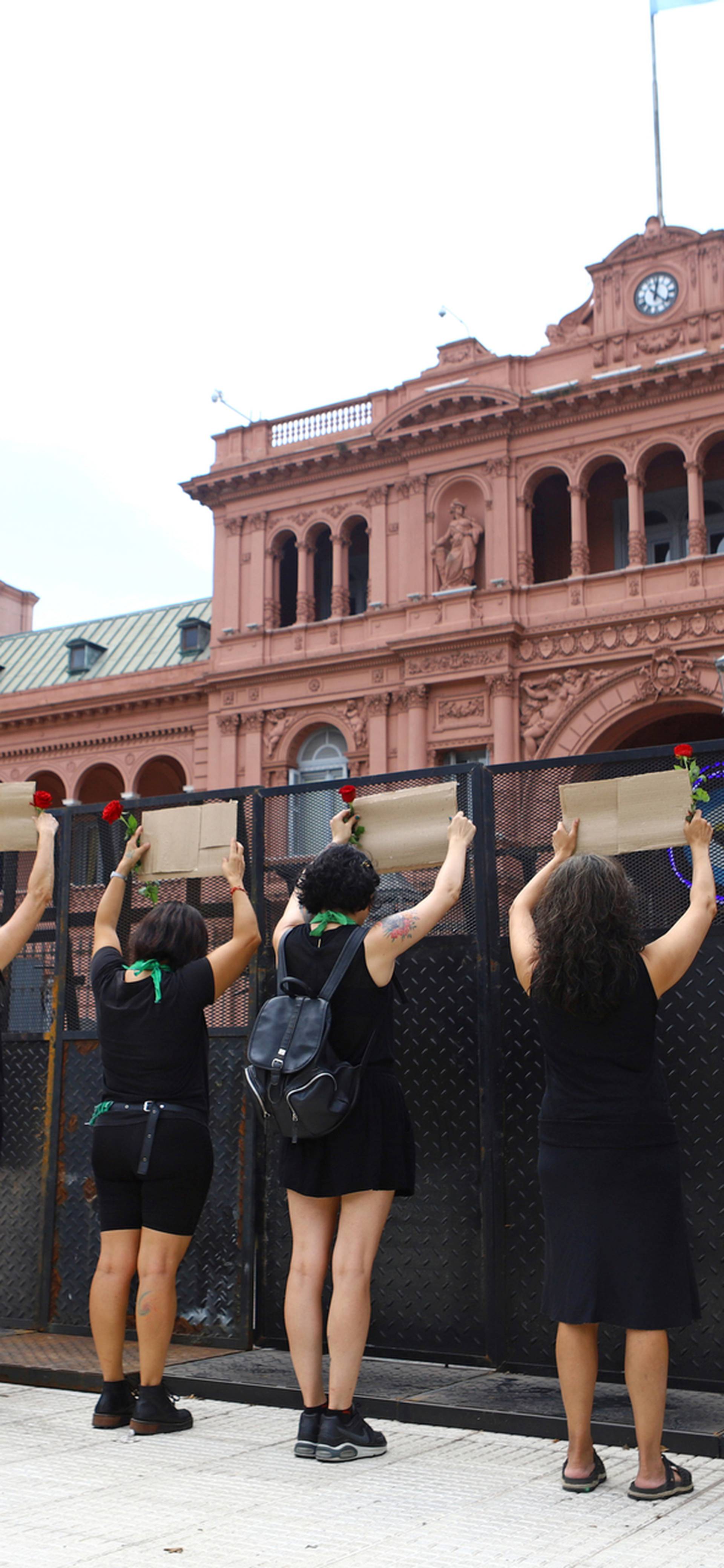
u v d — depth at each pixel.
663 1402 3.58
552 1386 4.80
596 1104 3.65
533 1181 5.12
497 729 26.67
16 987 6.49
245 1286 5.67
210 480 31.72
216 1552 3.15
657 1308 3.54
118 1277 4.51
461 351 29.08
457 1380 4.91
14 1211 6.32
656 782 4.71
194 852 5.64
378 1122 4.16
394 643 28.12
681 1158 4.12
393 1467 3.92
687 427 26.12
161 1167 4.41
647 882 4.88
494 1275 5.11
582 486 27.08
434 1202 5.34
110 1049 4.56
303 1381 4.12
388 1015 4.32
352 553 31.62
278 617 31.20
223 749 30.77
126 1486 3.75
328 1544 3.21
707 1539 3.21
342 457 29.84
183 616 39.97
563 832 4.51
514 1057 5.23
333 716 29.33
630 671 25.70
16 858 6.55
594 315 27.58
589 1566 3.02
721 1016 4.80
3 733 36.38
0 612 49.19
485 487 27.94
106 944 4.89
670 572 25.81
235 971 4.67
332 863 4.29
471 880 5.39
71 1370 5.19
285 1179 4.20
